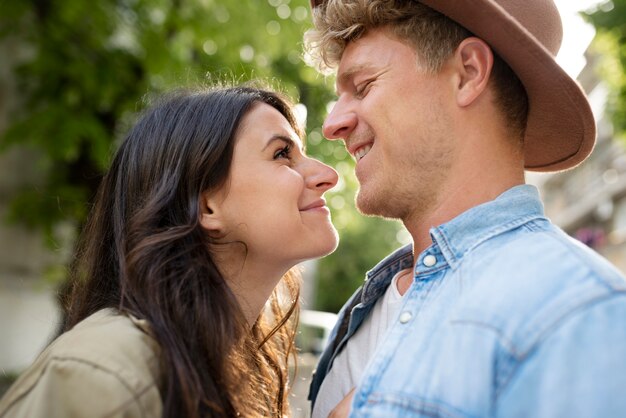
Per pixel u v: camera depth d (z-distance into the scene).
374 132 1.60
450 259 1.40
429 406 1.20
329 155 8.23
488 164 1.54
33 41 6.54
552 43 1.61
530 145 1.81
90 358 1.30
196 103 1.79
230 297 1.58
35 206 6.88
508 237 1.38
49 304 8.90
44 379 1.30
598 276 1.19
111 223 1.81
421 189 1.57
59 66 6.39
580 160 1.81
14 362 8.38
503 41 1.47
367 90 1.64
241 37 6.95
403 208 1.62
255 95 1.83
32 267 8.58
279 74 7.53
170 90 1.94
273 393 1.90
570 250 1.26
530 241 1.32
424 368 1.24
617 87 7.77
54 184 6.96
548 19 1.58
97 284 1.74
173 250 1.62
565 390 1.09
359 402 1.32
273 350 2.00
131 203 1.77
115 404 1.26
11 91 7.71
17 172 8.34
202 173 1.70
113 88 6.46
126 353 1.33
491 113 1.54
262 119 1.79
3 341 8.32
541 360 1.13
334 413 1.52
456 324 1.24
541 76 1.51
